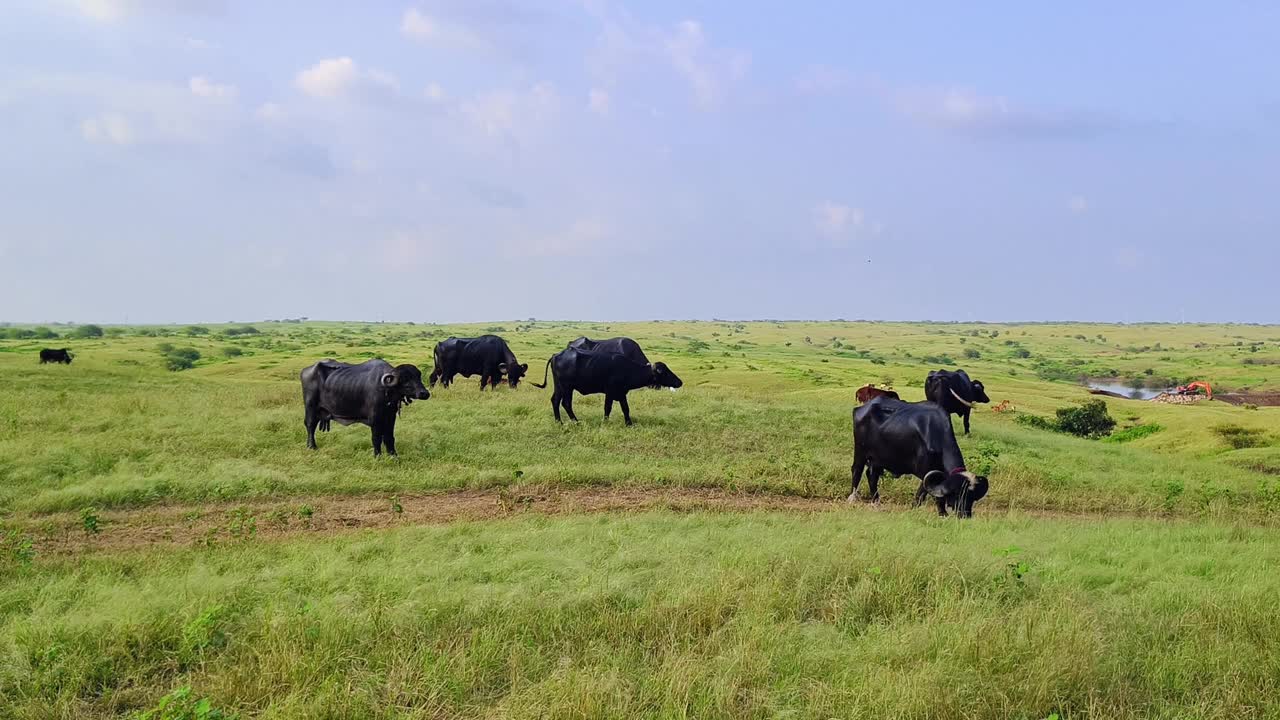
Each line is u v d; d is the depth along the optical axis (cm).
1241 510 1420
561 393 1781
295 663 552
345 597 681
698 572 755
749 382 5022
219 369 4809
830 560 774
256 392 2267
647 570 773
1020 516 1213
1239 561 883
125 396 2167
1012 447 1919
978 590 716
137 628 609
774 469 1473
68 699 529
